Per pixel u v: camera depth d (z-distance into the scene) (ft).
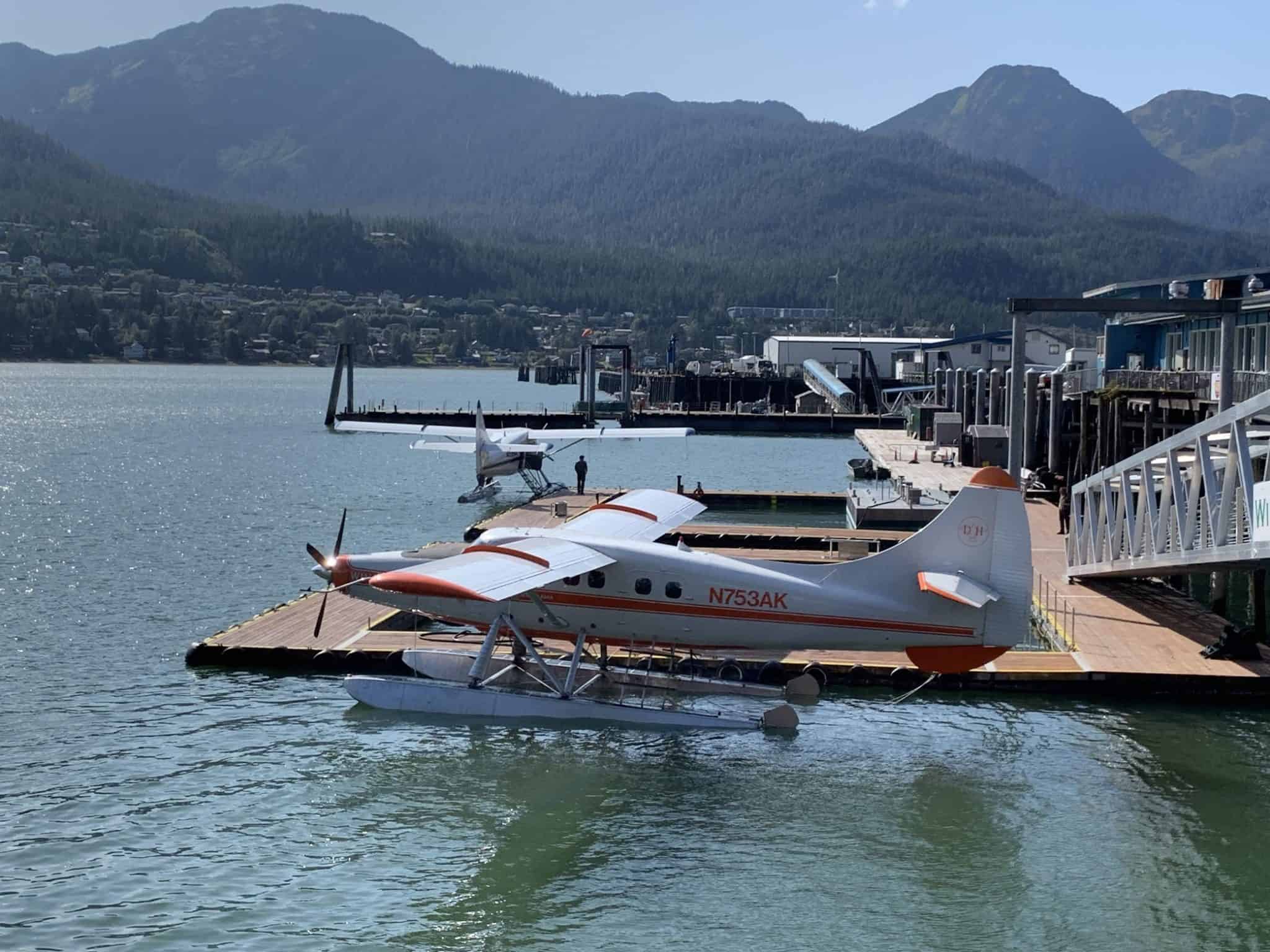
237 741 72.38
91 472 224.33
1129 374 176.55
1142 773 67.77
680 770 68.59
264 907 52.80
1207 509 82.69
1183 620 95.91
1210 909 52.54
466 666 83.25
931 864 56.85
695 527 147.95
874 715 77.82
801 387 479.00
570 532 81.51
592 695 80.43
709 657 85.56
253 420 387.14
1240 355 162.50
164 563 129.90
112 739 72.28
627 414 371.56
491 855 57.88
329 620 95.81
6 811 61.93
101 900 53.21
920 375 470.39
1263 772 67.77
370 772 67.82
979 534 74.18
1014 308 127.65
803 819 61.93
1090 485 105.29
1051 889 54.39
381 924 51.52
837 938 50.29
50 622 101.40
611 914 52.44
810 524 164.86
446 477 221.66
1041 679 81.15
